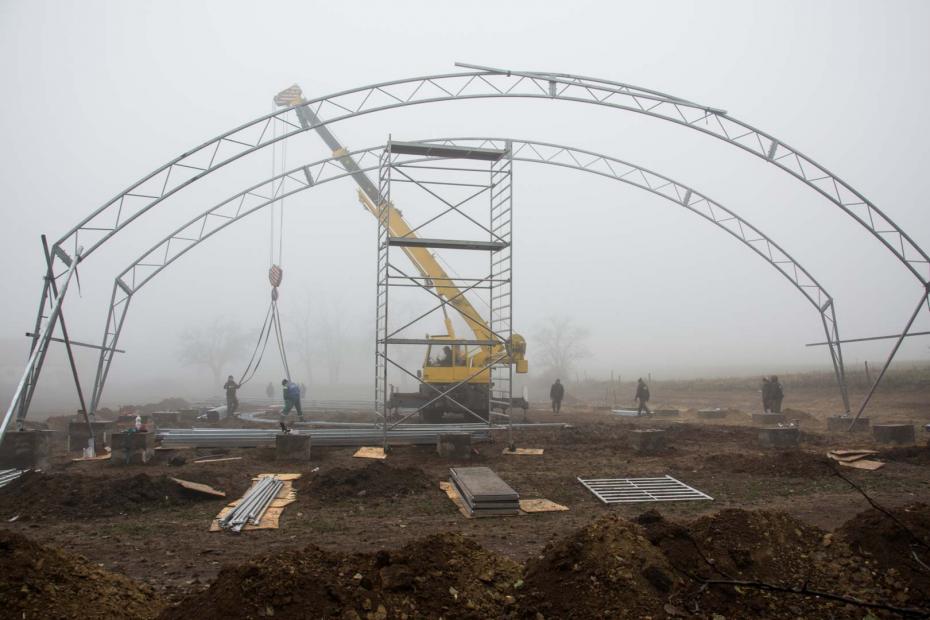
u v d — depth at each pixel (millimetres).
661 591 4738
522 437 18125
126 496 9570
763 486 11031
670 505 9812
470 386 23656
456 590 4871
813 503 9719
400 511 9383
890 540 5559
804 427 22094
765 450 15500
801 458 12352
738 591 4828
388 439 15625
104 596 4691
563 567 4992
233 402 25047
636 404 39062
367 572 4777
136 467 13062
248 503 9242
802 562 5336
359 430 16156
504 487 9695
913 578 5133
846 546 5625
